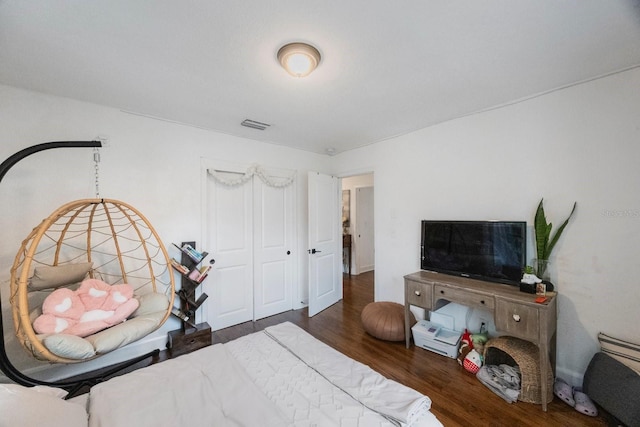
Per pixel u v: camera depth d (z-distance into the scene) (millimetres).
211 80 1976
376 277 3566
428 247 2861
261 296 3512
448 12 1321
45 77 1927
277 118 2736
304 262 3982
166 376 1325
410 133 3170
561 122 2125
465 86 2084
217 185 3160
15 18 1320
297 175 3904
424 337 2625
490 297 2096
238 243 3316
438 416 1752
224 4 1260
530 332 1879
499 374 2066
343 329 3145
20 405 880
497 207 2477
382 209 3492
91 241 2369
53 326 1753
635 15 1334
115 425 1003
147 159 2660
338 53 1658
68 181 2273
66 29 1420
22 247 1740
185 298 2754
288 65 1682
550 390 1895
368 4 1267
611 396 1638
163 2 1242
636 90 1823
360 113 2607
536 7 1292
